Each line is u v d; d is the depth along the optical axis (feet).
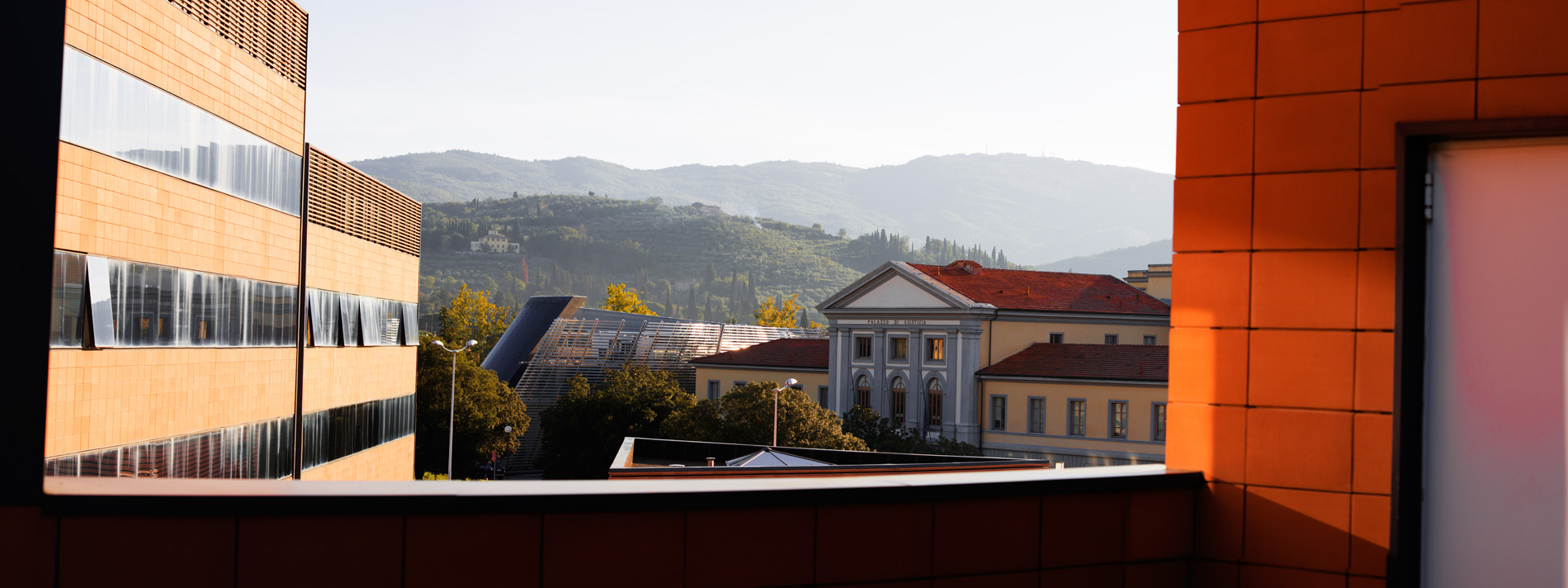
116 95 68.44
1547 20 19.07
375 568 15.84
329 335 115.55
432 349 237.04
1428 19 20.04
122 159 69.56
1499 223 19.26
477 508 16.19
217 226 84.99
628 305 458.91
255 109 92.73
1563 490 18.70
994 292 244.01
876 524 18.69
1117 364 215.51
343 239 120.06
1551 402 18.81
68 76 62.69
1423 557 19.83
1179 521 22.06
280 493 15.57
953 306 232.94
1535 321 18.95
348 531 15.76
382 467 137.80
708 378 286.87
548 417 236.84
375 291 134.51
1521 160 19.12
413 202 155.53
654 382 240.73
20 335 15.01
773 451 90.58
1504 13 19.39
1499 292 19.25
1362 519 20.66
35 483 14.99
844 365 253.03
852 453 112.06
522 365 329.52
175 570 15.28
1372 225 20.52
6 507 14.97
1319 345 21.03
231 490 15.60
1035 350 232.12
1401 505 19.83
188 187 79.46
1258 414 21.66
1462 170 19.62
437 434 234.17
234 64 87.86
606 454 222.28
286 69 101.76
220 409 86.43
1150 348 217.56
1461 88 19.70
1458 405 19.54
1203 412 22.26
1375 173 20.49
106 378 68.59
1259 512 21.65
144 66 72.02
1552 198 18.86
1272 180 21.53
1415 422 19.86
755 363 277.85
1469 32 19.69
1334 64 20.92
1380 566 20.48
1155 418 206.28
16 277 15.05
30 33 15.08
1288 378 21.34
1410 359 19.88
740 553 17.65
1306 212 21.16
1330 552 20.95
